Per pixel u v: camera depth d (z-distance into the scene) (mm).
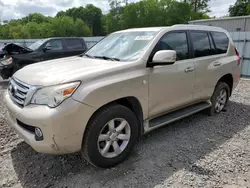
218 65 4238
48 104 2314
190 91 3713
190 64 3621
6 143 3404
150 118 3201
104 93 2512
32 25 55812
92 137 2504
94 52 3717
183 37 3629
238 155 3053
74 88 2332
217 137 3604
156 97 3146
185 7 50844
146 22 52750
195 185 2436
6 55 8398
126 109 2781
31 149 3219
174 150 3178
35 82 2479
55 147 2312
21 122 2537
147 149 3203
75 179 2561
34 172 2705
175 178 2557
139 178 2562
